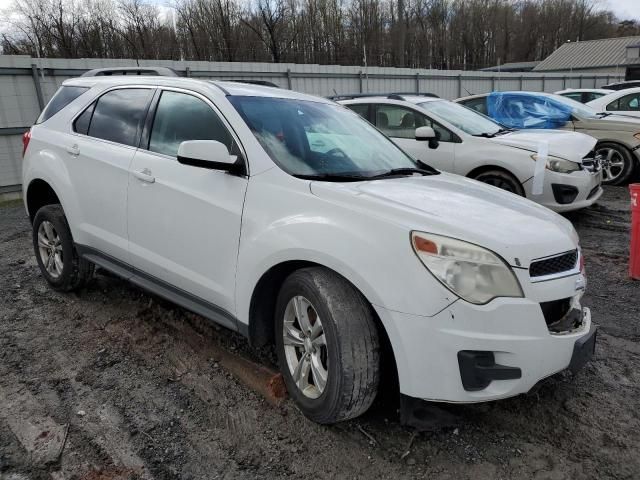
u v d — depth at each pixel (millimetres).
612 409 3010
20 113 10352
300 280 2738
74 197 4164
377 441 2729
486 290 2398
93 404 3049
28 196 4789
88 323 4098
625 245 6141
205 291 3273
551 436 2781
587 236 6562
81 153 4125
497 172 6691
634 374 3377
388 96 7930
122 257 3861
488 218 2713
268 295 3066
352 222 2609
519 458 2617
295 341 2895
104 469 2529
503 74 25109
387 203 2666
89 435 2775
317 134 3572
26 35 36250
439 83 21594
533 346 2439
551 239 2658
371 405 2850
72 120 4398
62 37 36812
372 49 43250
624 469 2537
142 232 3631
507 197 3334
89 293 4664
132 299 4535
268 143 3199
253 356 3576
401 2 27438
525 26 71875
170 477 2486
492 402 3072
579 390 3197
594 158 6988
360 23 42875
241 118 3277
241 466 2561
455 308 2367
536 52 73125
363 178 3227
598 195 6930
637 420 2908
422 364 2408
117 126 4008
